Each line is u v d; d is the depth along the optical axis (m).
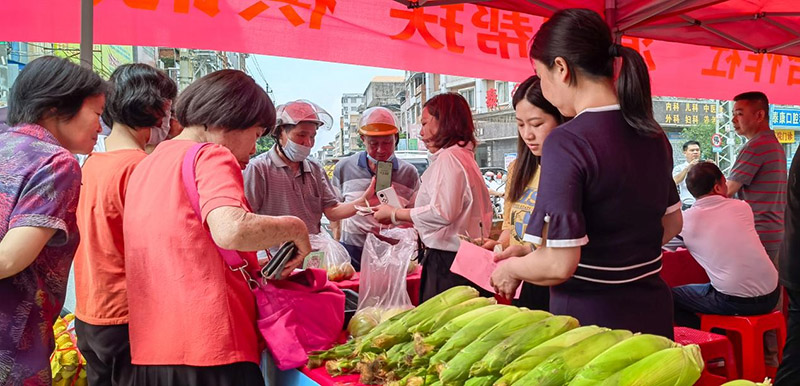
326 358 1.64
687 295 3.26
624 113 1.46
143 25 3.18
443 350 1.42
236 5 3.32
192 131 1.66
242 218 1.42
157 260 1.52
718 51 4.84
